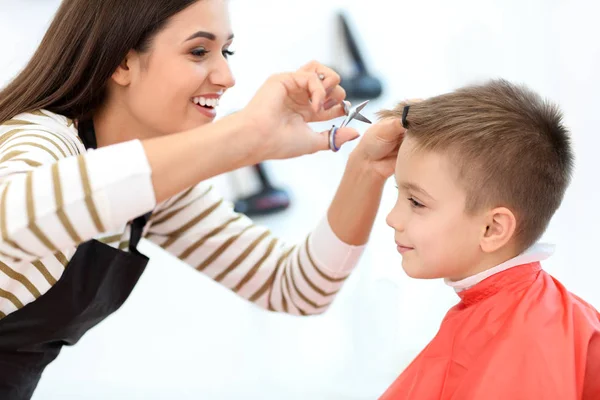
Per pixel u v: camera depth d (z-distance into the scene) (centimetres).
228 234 138
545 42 273
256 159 94
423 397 105
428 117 107
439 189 105
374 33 286
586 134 257
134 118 118
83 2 110
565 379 94
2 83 138
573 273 245
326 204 282
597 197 251
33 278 106
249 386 238
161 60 112
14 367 110
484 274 106
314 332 267
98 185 84
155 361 256
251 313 276
